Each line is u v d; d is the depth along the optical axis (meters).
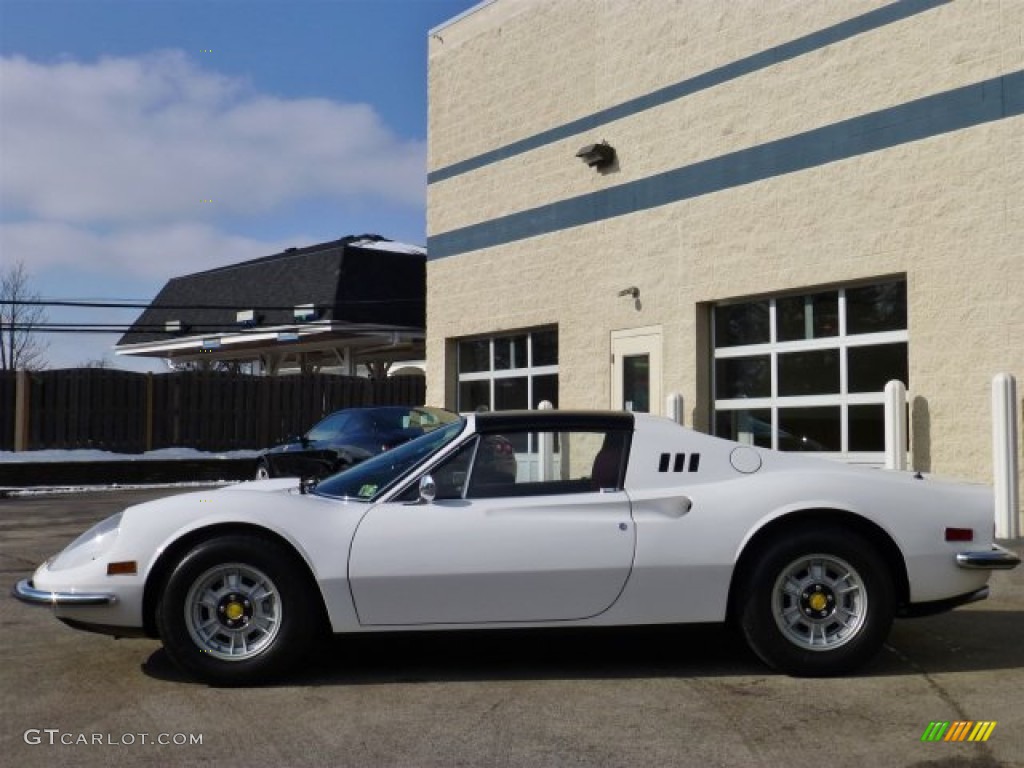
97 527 5.63
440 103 18.28
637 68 14.48
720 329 13.43
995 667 5.48
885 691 5.04
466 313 17.62
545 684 5.26
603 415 5.61
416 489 5.36
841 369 11.84
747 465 5.46
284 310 30.34
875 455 11.45
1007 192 10.15
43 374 20.95
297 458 13.18
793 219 12.23
